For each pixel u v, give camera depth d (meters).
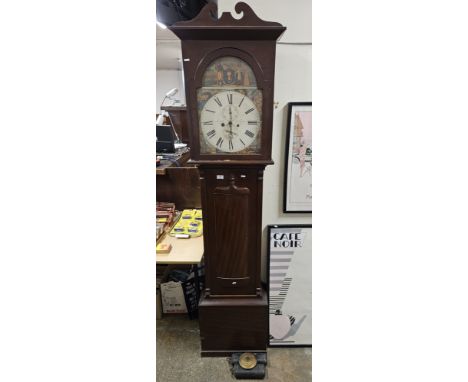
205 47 1.37
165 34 4.17
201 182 1.58
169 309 2.23
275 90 1.74
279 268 1.92
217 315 1.76
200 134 1.48
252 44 1.36
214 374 1.74
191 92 1.42
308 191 1.85
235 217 1.62
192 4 1.81
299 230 1.89
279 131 1.79
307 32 1.66
